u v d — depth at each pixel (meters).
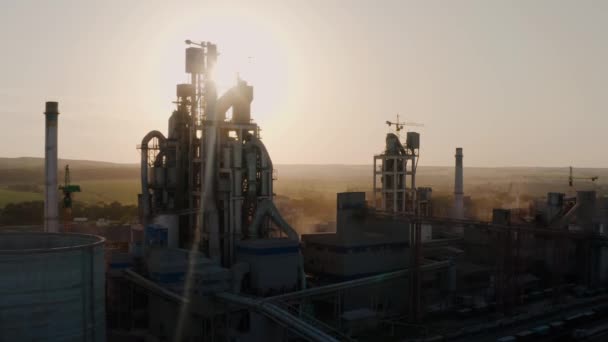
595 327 84.69
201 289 70.38
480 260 111.69
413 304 84.38
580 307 96.44
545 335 79.94
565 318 85.75
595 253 109.69
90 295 57.56
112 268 81.31
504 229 89.75
